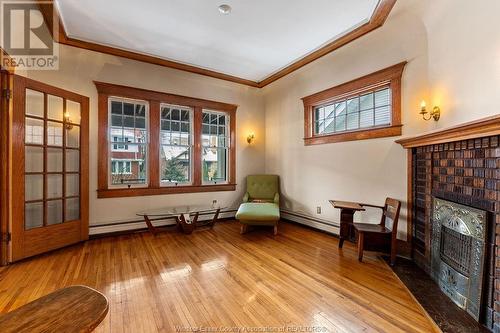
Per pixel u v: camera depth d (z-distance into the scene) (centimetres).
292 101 450
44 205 288
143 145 396
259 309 182
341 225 313
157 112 400
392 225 264
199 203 440
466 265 182
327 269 252
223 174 483
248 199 465
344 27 288
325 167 384
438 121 243
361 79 327
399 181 287
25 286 212
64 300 88
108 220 358
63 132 309
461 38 208
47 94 291
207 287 213
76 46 324
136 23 281
